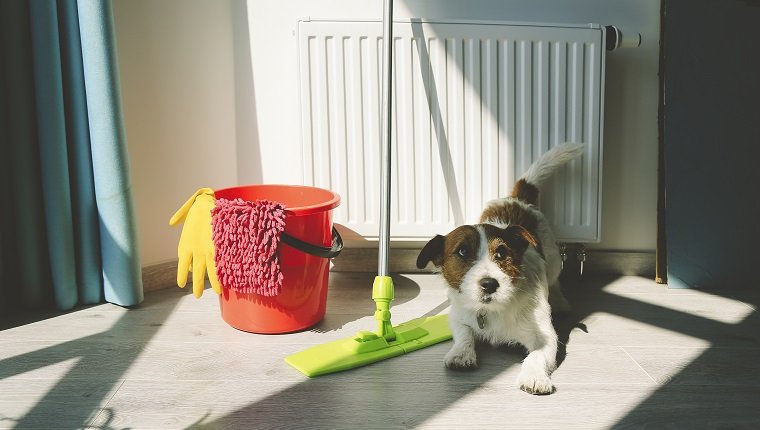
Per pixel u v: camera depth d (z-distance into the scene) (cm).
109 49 186
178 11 215
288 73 227
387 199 172
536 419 135
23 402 142
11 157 188
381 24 208
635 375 155
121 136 192
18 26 182
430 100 213
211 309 199
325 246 182
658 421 134
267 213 168
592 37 211
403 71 211
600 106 215
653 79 226
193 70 220
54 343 173
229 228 171
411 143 215
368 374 156
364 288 220
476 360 162
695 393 146
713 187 215
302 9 224
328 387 149
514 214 190
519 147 216
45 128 186
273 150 231
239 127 230
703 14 212
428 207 218
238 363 162
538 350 158
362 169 215
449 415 137
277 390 148
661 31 217
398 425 133
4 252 196
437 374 156
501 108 214
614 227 234
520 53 211
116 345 172
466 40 210
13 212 194
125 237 195
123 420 135
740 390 147
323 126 212
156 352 168
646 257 234
